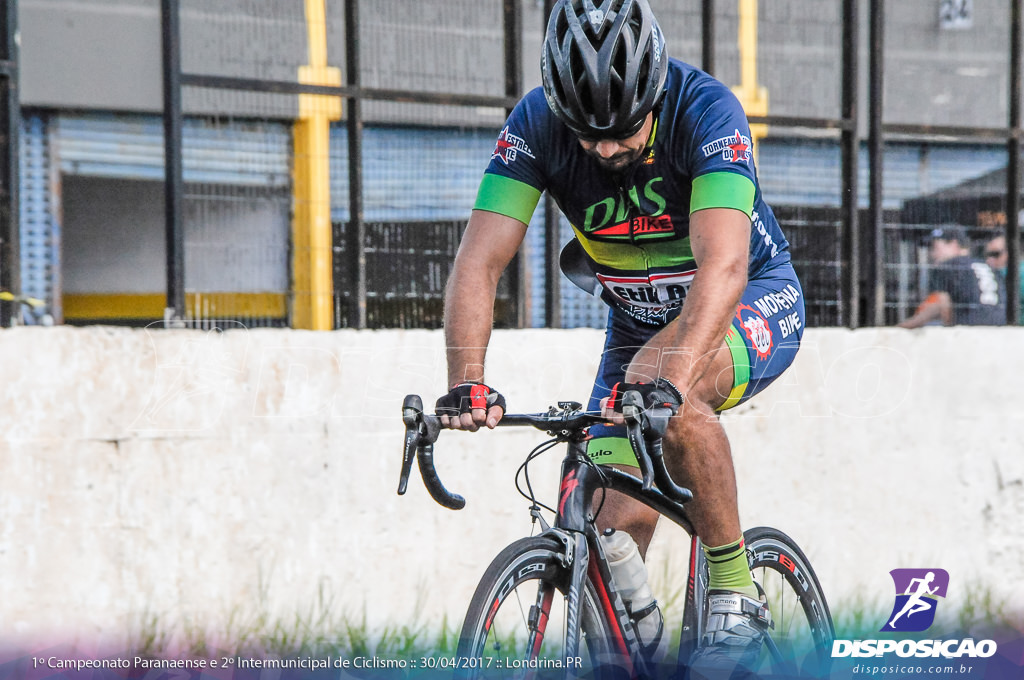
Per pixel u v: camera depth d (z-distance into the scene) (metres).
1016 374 16.03
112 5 15.95
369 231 14.03
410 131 14.30
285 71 13.59
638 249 9.08
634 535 8.92
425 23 14.46
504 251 8.58
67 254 15.28
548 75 7.69
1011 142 17.22
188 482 11.55
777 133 15.84
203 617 11.47
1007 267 17.06
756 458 14.26
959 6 17.20
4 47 12.16
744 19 15.88
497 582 7.08
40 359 11.03
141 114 16.11
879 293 16.22
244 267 13.28
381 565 12.33
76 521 11.05
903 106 16.84
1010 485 15.87
